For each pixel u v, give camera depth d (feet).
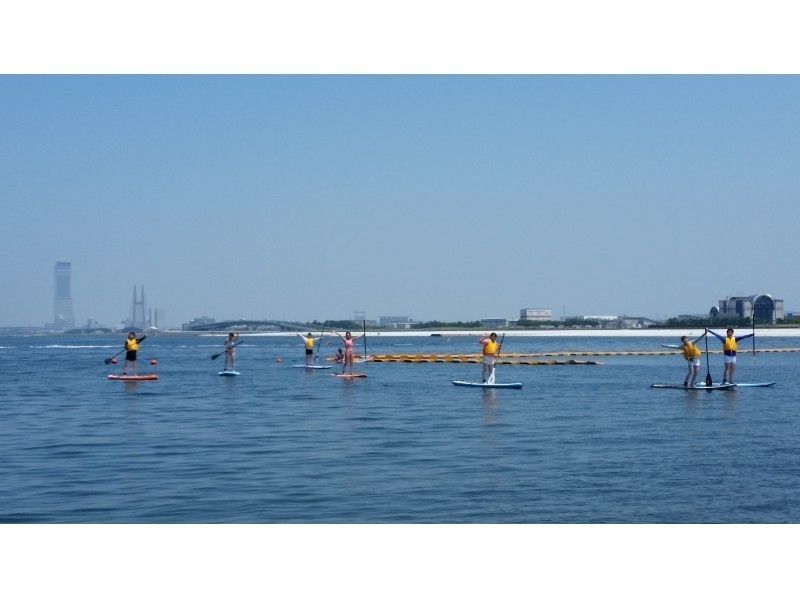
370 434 86.89
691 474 64.13
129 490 59.00
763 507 54.03
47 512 53.11
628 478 62.59
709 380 142.00
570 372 204.33
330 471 65.67
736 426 92.32
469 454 73.61
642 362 259.39
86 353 384.88
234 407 116.06
